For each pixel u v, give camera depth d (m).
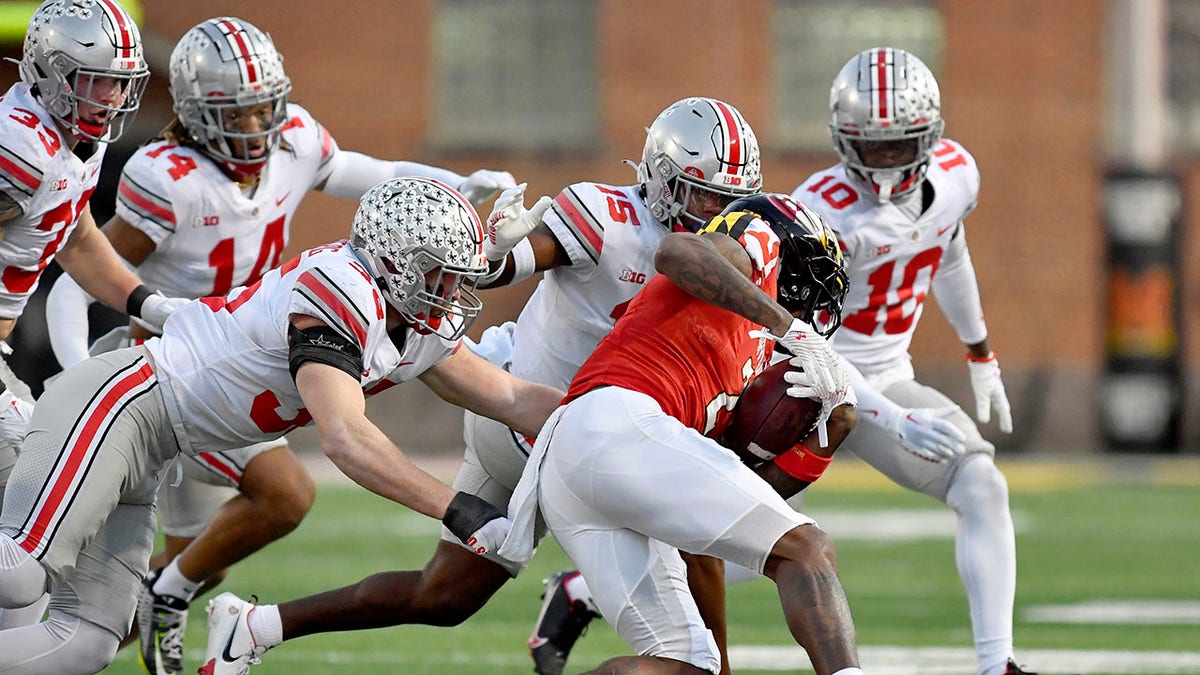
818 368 11.94
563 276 14.85
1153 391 48.25
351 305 12.25
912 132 16.44
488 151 52.44
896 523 33.59
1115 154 51.19
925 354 50.72
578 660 19.03
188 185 16.45
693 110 14.11
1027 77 51.62
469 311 12.70
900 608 23.28
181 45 15.98
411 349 13.03
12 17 38.06
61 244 14.96
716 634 13.59
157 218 16.45
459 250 12.35
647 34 52.00
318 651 19.06
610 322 14.85
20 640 13.30
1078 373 51.19
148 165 16.44
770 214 12.61
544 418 13.91
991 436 50.66
